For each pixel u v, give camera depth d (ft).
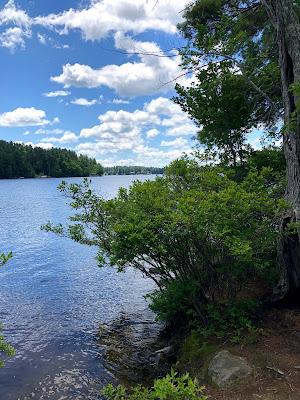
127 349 29.58
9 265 58.65
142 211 24.44
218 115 35.37
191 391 11.50
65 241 78.74
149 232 22.77
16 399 23.13
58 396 23.35
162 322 34.45
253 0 34.45
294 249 25.86
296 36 24.85
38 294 44.39
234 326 24.09
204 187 27.25
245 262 24.04
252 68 31.50
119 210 26.81
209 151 37.65
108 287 47.09
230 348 22.27
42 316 37.24
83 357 28.43
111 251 26.48
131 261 25.30
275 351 21.53
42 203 163.12
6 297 43.24
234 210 22.81
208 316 25.50
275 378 19.15
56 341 31.35
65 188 29.27
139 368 26.45
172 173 29.40
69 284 48.49
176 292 24.93
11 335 32.58
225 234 22.48
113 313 38.09
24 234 86.74
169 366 25.50
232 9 35.73
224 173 29.30
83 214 29.12
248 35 35.70
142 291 45.24
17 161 421.18
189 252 25.39
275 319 25.39
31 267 57.57
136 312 38.22
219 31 29.73
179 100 36.86
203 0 35.83
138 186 27.02
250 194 23.72
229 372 19.93
